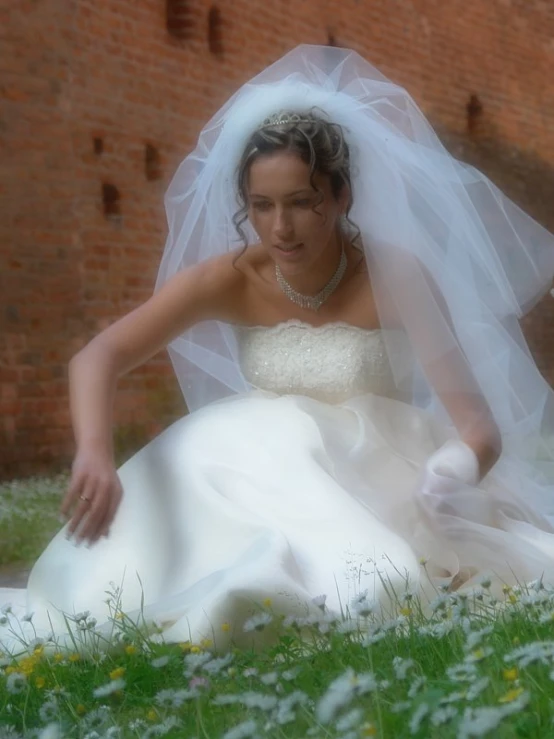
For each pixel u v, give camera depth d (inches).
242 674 125.2
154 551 165.2
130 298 477.7
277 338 180.5
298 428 170.6
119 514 168.7
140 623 153.4
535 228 193.0
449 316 180.9
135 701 127.4
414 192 183.2
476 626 135.1
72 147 455.2
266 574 148.7
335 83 183.2
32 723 122.8
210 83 518.3
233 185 180.2
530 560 170.4
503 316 190.7
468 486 171.2
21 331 436.5
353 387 179.5
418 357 179.2
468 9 697.6
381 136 179.2
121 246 473.7
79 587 166.4
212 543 163.5
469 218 186.7
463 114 698.8
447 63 681.6
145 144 485.7
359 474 171.2
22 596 190.9
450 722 91.9
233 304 181.0
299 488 164.4
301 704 100.9
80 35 458.3
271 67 182.9
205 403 200.8
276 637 147.2
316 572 156.3
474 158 706.8
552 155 769.6
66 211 453.1
